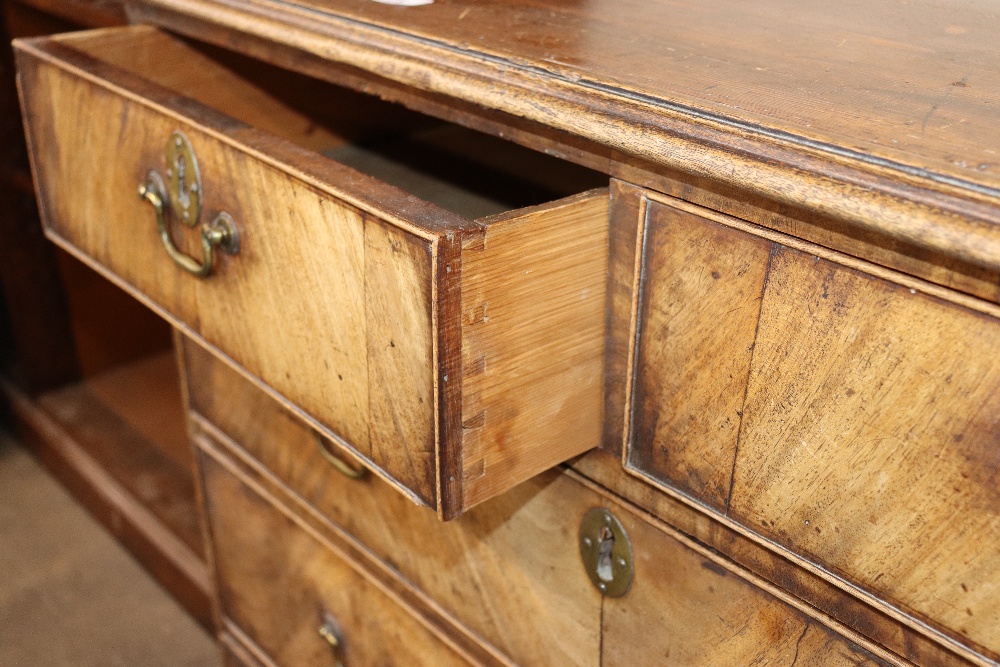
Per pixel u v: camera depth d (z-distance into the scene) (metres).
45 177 0.84
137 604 1.48
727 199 0.48
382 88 0.64
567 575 0.67
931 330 0.42
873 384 0.45
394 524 0.80
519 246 0.51
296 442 0.88
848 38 0.62
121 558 1.57
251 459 0.96
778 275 0.47
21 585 1.51
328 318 0.58
